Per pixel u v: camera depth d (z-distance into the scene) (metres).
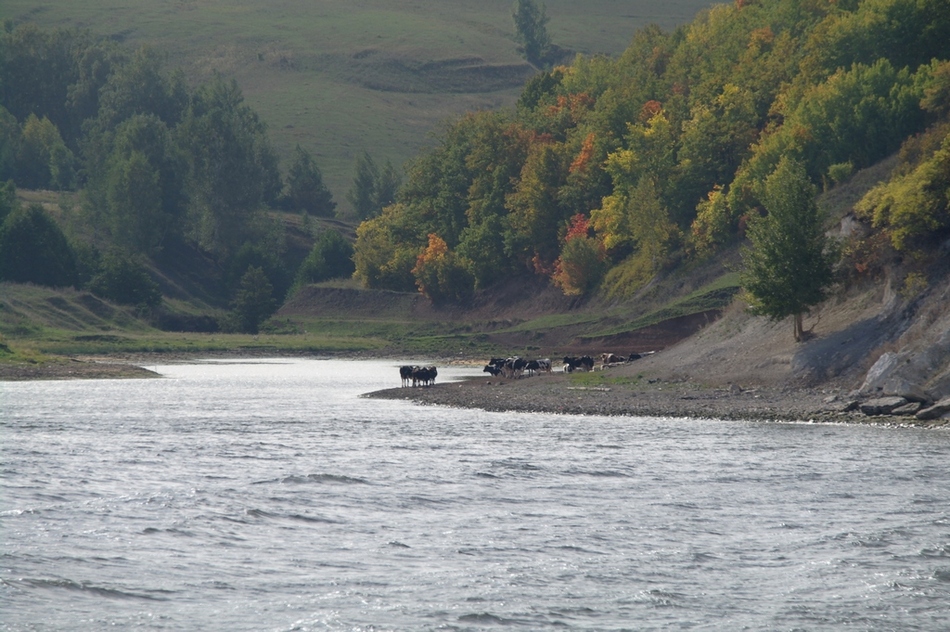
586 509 113.25
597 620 76.38
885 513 110.12
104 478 130.88
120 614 76.31
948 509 112.00
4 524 101.88
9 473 133.50
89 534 98.81
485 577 86.69
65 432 186.75
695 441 168.25
